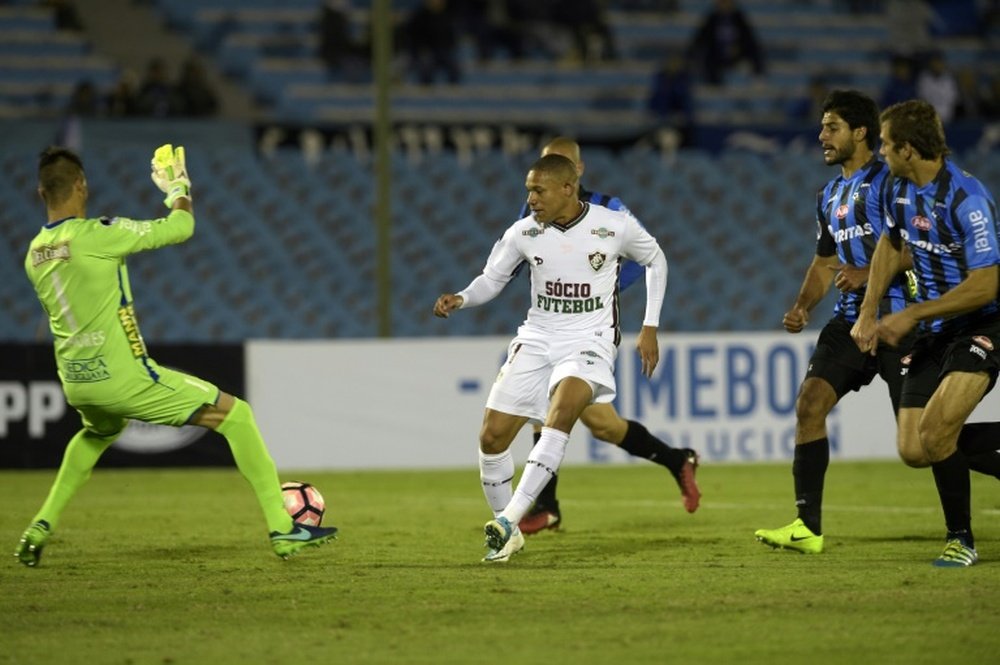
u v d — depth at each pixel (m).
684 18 95.94
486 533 26.20
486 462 27.70
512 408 27.25
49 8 86.44
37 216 75.12
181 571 25.91
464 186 81.31
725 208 83.31
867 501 39.88
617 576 24.67
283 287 76.31
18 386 52.16
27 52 84.25
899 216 25.06
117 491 44.84
